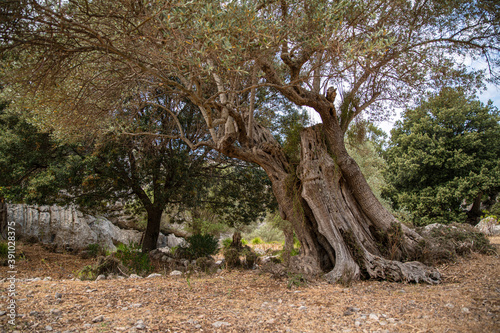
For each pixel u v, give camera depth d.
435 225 9.07
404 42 7.75
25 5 4.10
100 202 12.02
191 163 12.31
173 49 4.93
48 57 4.75
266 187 13.84
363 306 4.42
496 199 24.94
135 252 11.09
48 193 10.21
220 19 4.78
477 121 23.84
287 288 5.92
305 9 6.18
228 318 4.07
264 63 6.85
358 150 9.81
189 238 12.24
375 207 7.72
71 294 5.38
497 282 5.16
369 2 6.57
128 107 9.62
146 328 3.66
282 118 12.80
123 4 4.87
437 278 6.14
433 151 23.55
